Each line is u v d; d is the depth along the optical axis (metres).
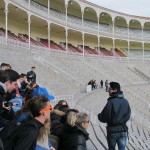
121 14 72.88
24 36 55.12
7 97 6.90
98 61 57.81
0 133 4.98
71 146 5.90
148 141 23.05
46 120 4.93
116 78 53.91
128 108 8.99
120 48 77.56
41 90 7.29
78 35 66.81
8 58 32.25
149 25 80.12
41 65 38.91
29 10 48.00
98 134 15.77
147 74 65.94
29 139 4.55
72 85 38.78
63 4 63.91
